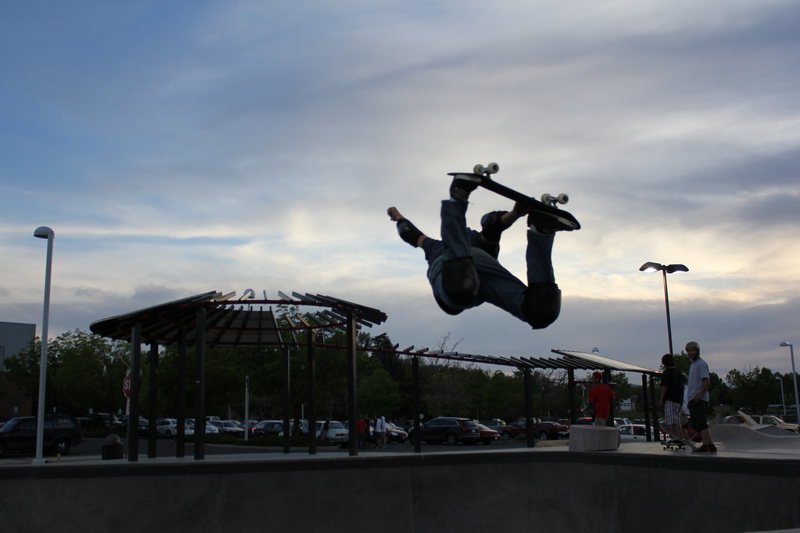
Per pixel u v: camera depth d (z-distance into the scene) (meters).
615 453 9.98
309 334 18.31
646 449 13.20
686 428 14.72
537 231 4.23
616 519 9.69
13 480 8.38
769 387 57.69
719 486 8.26
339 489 9.48
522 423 46.47
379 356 66.50
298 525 9.22
